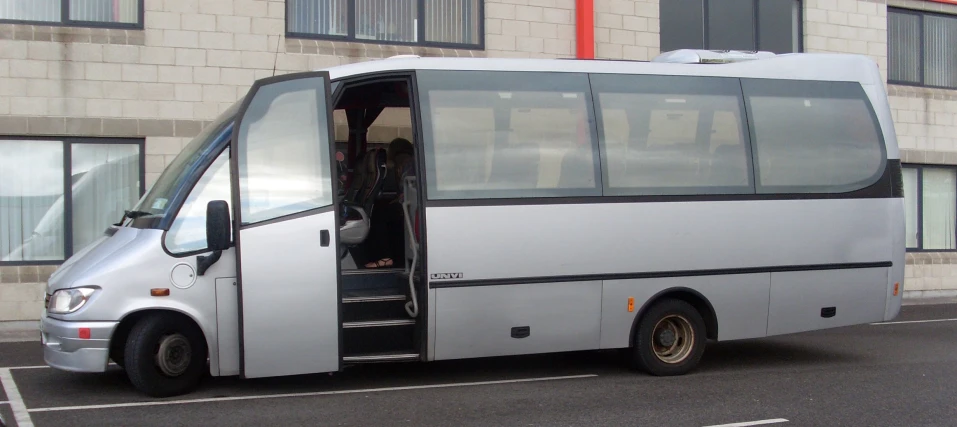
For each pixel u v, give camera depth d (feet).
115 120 41.19
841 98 31.96
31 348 35.01
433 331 26.55
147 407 24.38
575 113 28.53
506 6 47.96
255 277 24.77
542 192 27.73
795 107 31.24
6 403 24.82
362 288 28.35
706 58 31.19
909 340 38.24
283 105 25.79
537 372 30.27
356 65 27.04
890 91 58.49
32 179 40.78
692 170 29.58
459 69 27.73
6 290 39.63
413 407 24.71
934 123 59.77
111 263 24.72
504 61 28.30
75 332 24.25
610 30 50.21
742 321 30.07
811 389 27.61
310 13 44.70
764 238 30.14
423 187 26.66
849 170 31.60
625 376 29.55
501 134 27.66
